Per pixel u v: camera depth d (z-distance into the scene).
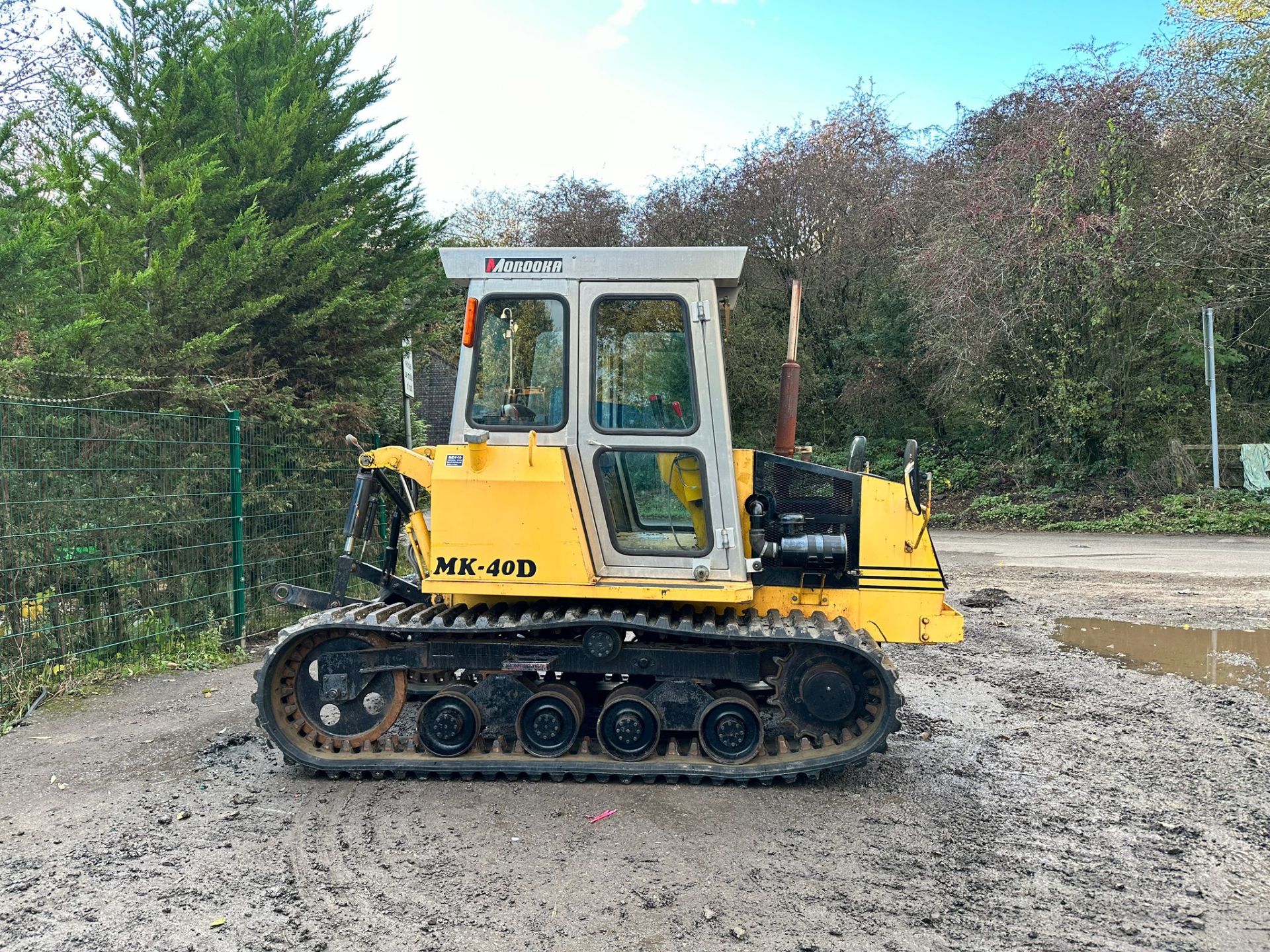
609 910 3.04
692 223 21.84
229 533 7.18
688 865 3.39
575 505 4.25
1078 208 15.73
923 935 2.88
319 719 4.54
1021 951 2.79
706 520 4.28
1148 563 11.50
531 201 24.77
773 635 4.09
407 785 4.28
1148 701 5.66
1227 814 3.89
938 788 4.21
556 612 4.32
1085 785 4.24
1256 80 15.62
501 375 4.34
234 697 5.77
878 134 22.06
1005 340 16.92
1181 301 16.31
